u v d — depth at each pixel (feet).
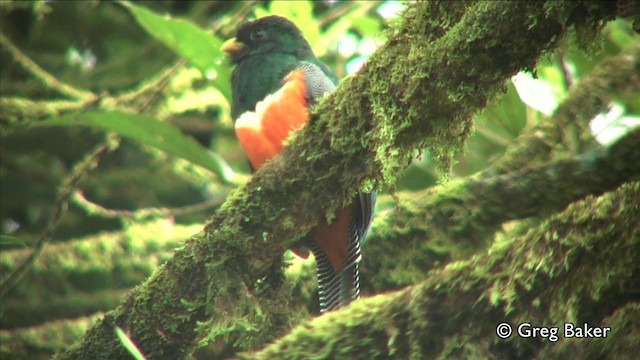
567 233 19.94
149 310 24.80
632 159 29.91
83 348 25.18
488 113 33.35
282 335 25.53
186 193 46.62
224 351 30.91
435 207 31.89
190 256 24.45
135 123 29.35
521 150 31.48
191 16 46.11
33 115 41.19
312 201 23.67
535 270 20.01
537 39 20.31
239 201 24.02
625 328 18.83
